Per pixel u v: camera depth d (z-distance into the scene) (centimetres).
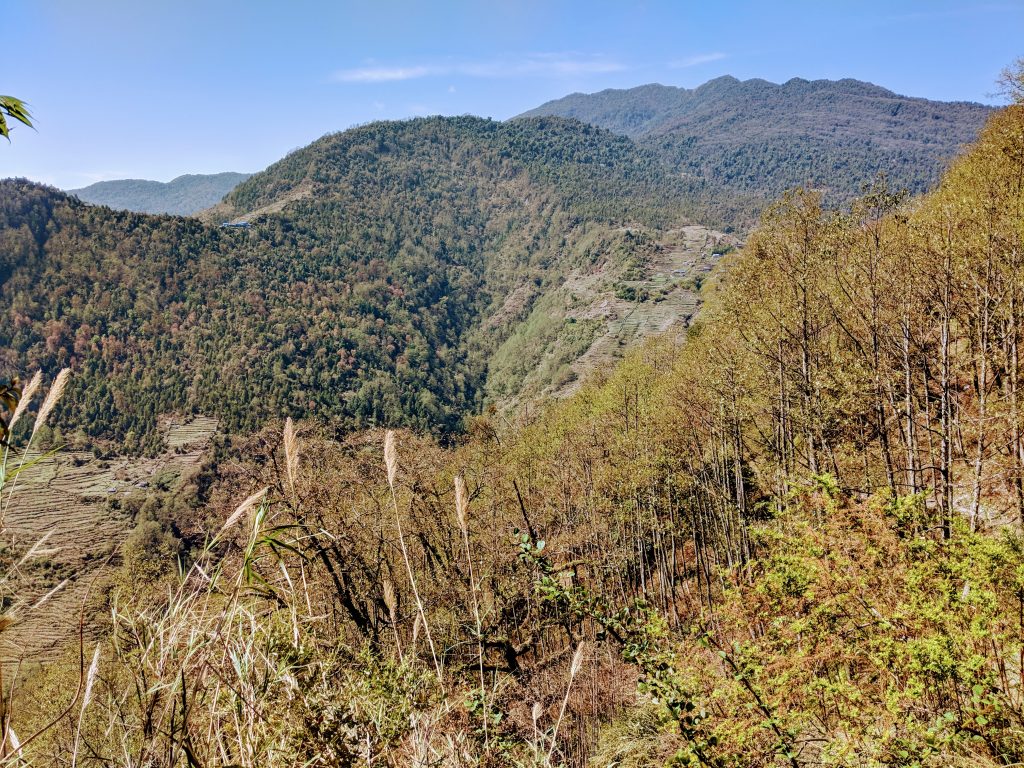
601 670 1764
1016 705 628
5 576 274
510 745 525
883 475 1806
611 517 3092
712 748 692
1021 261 1452
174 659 331
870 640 698
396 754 454
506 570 2208
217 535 349
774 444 2300
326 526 1820
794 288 2097
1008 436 1456
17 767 267
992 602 624
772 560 846
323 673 415
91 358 14500
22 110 264
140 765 302
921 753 583
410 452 2456
